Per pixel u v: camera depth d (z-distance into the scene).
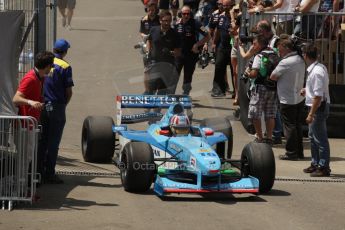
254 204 27.81
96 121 34.78
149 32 45.84
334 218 26.11
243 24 44.09
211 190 27.50
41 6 32.50
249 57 38.78
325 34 43.41
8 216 25.00
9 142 26.06
